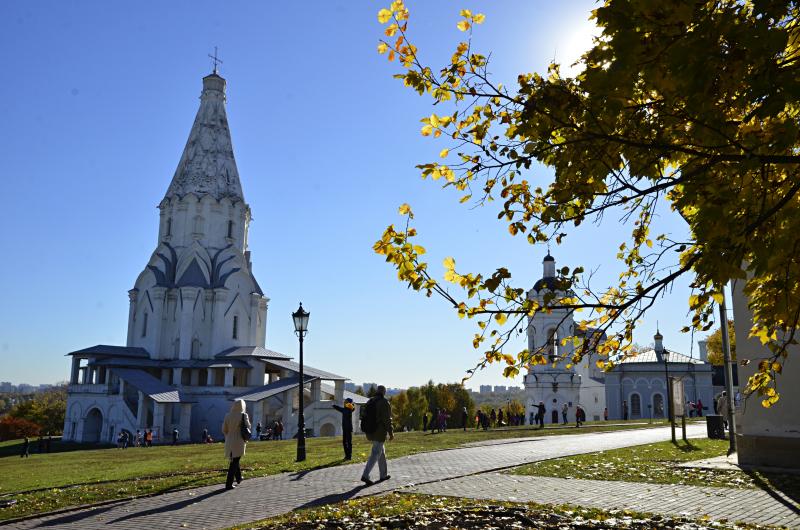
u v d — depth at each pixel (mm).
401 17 5820
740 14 4066
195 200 77688
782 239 4473
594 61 4473
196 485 13922
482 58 5684
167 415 63375
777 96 3863
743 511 9305
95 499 12484
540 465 15453
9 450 61156
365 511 9492
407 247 6016
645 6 3945
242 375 74062
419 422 108375
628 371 74312
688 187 4758
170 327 74188
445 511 9047
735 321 14961
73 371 71375
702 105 4164
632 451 18891
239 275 77500
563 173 5230
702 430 31938
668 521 8266
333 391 72000
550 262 66438
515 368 6180
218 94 82875
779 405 14297
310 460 18578
